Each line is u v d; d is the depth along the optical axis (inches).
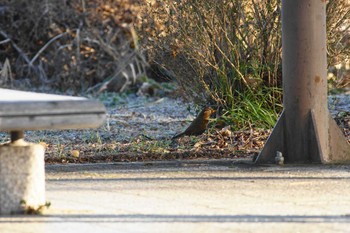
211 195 360.5
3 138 617.3
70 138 604.1
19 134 318.7
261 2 581.9
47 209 324.5
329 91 689.0
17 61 1045.8
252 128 574.9
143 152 518.0
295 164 454.0
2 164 313.4
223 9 576.7
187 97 610.9
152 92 979.9
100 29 1032.8
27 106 282.7
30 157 315.9
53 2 1036.5
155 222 301.1
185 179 408.2
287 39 453.7
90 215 314.8
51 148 550.3
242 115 579.5
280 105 582.2
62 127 289.3
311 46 450.9
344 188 377.4
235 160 480.1
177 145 550.3
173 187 382.6
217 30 581.0
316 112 454.9
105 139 596.1
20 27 1048.8
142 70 1028.5
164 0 586.6
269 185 387.2
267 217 310.2
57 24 1041.5
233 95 588.4
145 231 286.0
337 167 441.7
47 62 1035.9
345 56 596.7
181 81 600.7
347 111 652.1
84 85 1027.3
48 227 293.3
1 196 314.2
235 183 394.3
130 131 639.1
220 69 585.9
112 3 1028.5
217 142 546.9
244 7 582.2
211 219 306.3
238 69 583.2
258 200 347.9
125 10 1022.4
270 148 461.4
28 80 1032.8
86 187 385.1
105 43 1026.7
